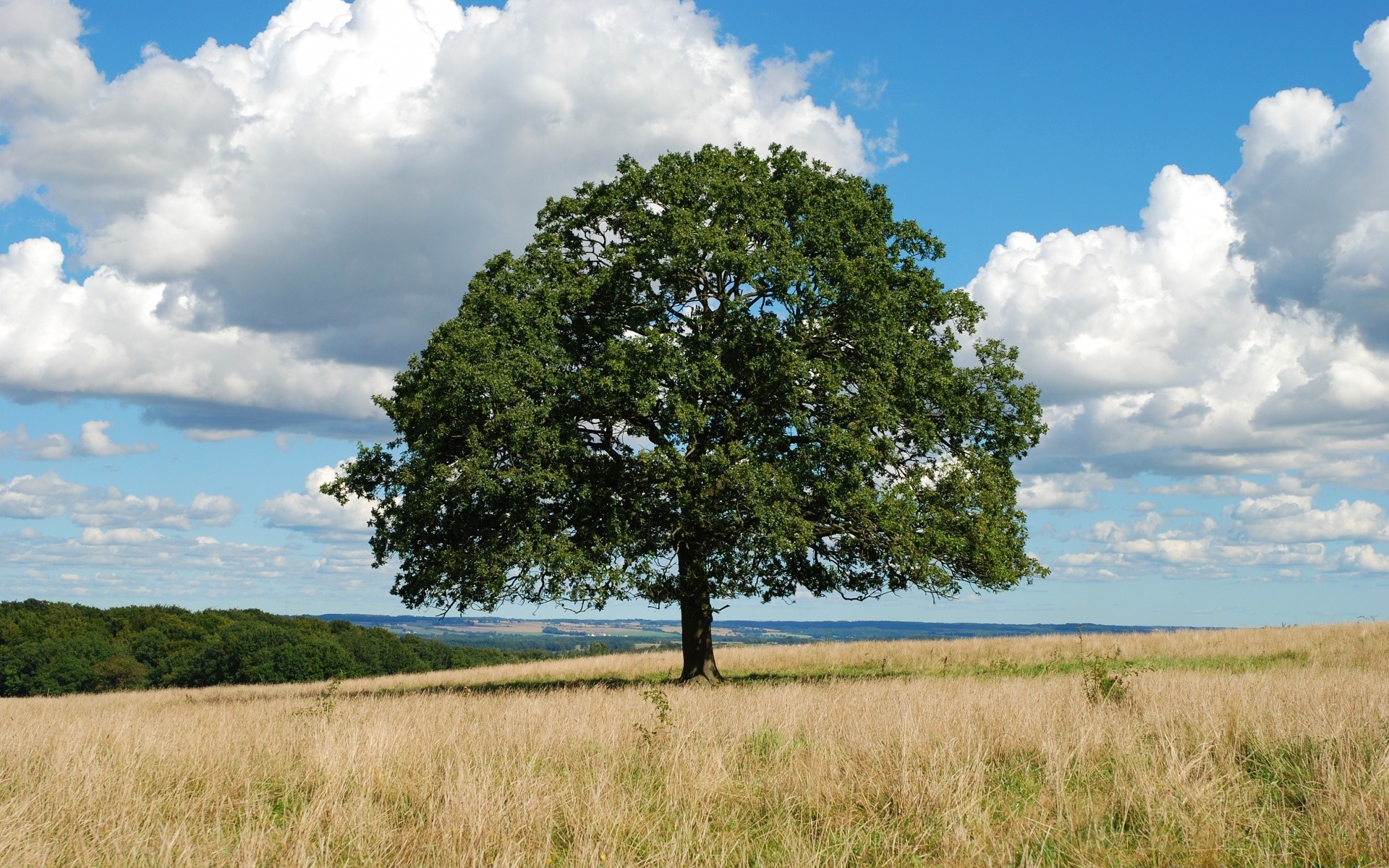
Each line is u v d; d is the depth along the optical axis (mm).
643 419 21906
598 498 21078
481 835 6688
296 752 10320
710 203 22312
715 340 21406
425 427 21000
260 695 27172
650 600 21688
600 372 20422
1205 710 9766
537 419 20391
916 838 6605
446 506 21125
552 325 21328
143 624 97188
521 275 21891
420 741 10133
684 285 22781
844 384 21984
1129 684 12727
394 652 93312
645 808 7590
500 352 20734
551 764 9414
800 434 20719
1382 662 20812
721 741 10055
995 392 23844
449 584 21000
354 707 15250
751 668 29062
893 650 29938
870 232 22594
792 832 6844
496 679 30359
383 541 22594
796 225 22531
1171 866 5961
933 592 22109
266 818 7520
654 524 21188
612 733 10227
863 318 21594
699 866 6227
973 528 21297
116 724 13000
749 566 21297
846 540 22031
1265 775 7996
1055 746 8602
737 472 19609
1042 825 6738
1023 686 14398
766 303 21812
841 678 22750
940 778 7707
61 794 8094
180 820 7527
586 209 23859
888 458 21578
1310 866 5879
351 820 7164
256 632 82750
